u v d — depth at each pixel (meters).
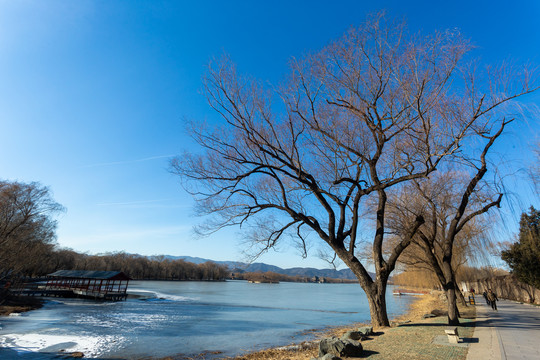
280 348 19.12
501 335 14.33
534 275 32.56
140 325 31.67
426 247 22.50
